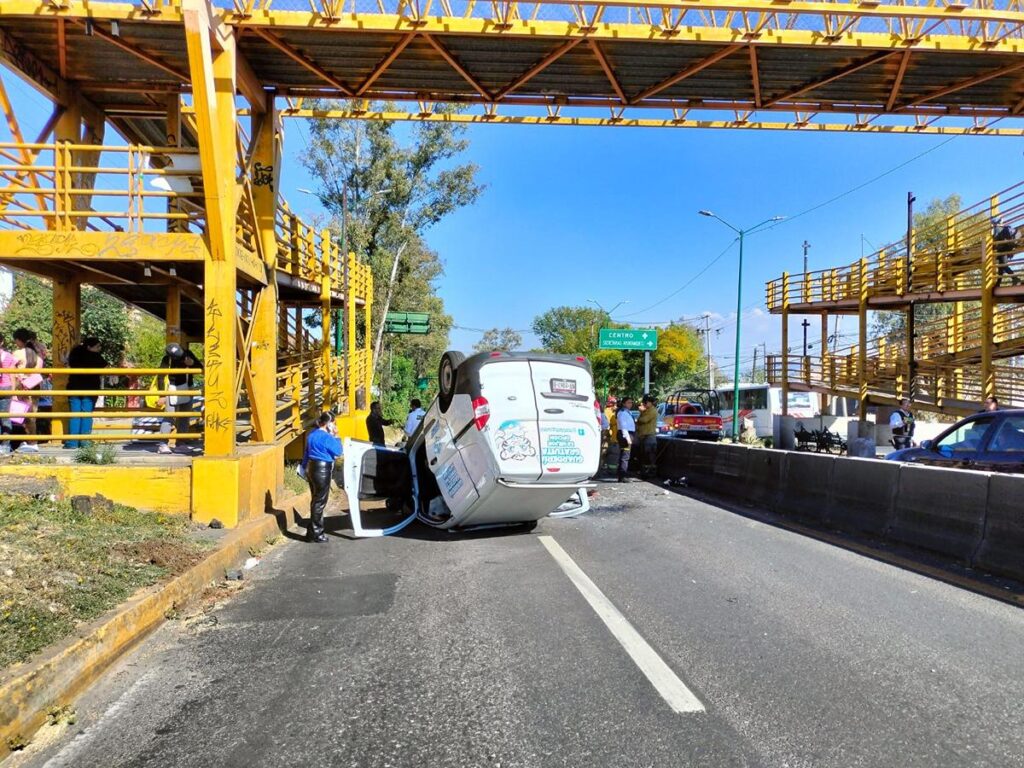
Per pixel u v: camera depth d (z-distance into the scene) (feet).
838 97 45.50
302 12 33.55
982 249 63.21
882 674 14.87
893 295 81.05
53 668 13.61
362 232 122.01
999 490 22.79
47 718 13.15
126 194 30.73
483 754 11.82
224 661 16.37
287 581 23.85
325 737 12.55
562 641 17.29
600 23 35.60
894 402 87.35
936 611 19.04
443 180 133.28
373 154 130.41
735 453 43.11
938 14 35.53
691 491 47.24
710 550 27.48
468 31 34.78
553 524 34.35
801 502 34.73
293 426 45.09
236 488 28.84
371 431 56.59
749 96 45.16
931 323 93.30
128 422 52.34
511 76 41.06
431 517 34.12
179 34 33.58
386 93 42.63
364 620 19.36
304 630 18.56
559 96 44.83
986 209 64.34
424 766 11.48
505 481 29.32
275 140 42.19
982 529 23.36
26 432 35.22
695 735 12.35
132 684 15.14
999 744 11.87
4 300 85.76
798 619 18.58
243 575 24.48
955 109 47.44
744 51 38.24
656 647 16.75
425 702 13.93
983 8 37.01
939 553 24.91
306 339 74.49
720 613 19.29
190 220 32.76
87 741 12.58
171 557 22.20
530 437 29.76
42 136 39.27
